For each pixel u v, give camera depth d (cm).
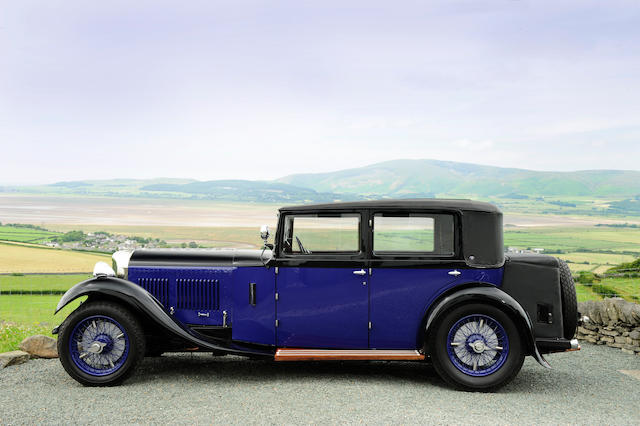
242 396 462
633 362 618
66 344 496
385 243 507
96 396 465
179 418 404
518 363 476
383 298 505
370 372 559
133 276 563
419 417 406
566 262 522
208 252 566
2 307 1222
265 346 528
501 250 505
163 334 532
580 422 400
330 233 516
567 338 511
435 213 504
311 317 516
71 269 4041
